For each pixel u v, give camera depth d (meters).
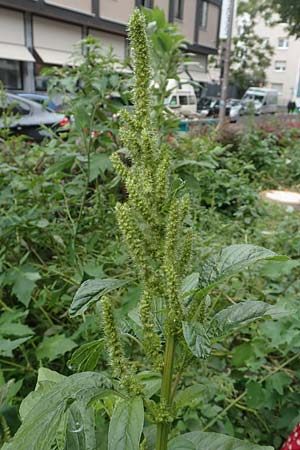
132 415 0.69
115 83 2.56
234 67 33.00
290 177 6.71
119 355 0.77
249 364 1.81
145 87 0.81
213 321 0.83
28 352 2.05
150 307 0.77
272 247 2.85
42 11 15.77
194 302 0.77
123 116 0.81
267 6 28.94
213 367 1.97
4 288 2.37
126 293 1.94
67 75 2.83
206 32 25.52
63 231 2.58
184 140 3.79
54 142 2.96
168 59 2.86
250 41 32.38
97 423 1.28
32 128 6.23
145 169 0.77
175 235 0.72
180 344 0.80
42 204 2.61
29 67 16.55
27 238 2.54
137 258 0.74
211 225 3.58
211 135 5.95
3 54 15.03
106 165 2.49
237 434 1.76
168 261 0.73
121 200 2.97
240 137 7.29
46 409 0.67
